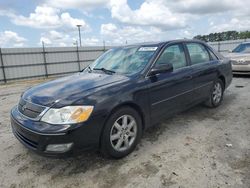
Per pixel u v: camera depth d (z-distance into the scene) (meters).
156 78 3.31
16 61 16.92
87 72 3.82
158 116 3.41
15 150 3.36
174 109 3.68
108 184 2.45
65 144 2.44
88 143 2.58
